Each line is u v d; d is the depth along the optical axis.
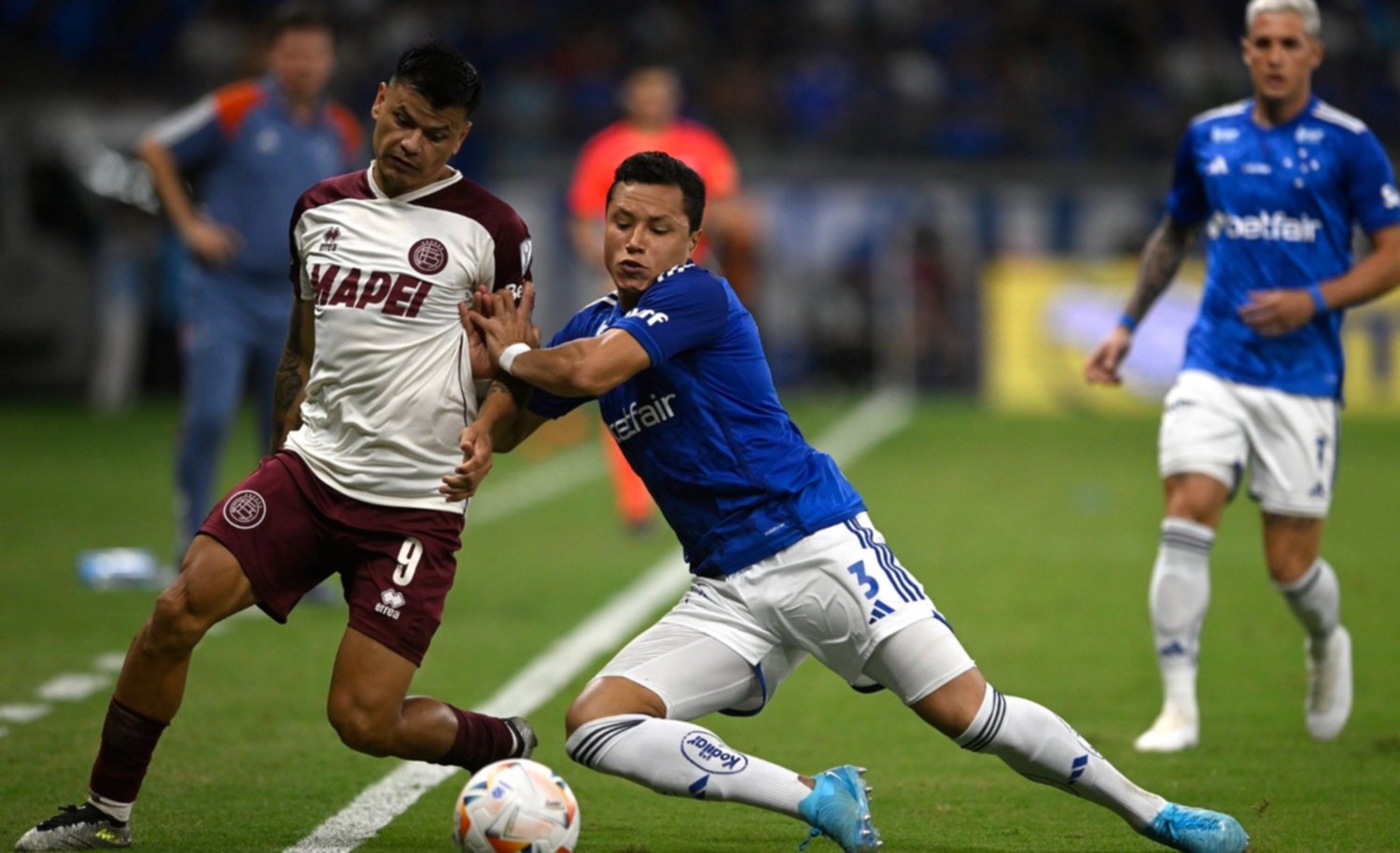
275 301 32.22
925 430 64.75
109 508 45.94
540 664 27.72
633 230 17.12
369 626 17.17
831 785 16.30
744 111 84.62
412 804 19.66
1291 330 22.62
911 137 79.81
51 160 72.50
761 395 17.23
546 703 25.06
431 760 17.84
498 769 15.90
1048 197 74.94
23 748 22.27
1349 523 43.56
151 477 52.25
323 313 17.45
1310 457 22.94
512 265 17.66
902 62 89.06
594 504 48.72
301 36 31.89
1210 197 23.61
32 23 81.12
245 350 32.28
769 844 18.22
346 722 17.14
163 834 18.28
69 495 48.34
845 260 75.19
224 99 31.91
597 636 29.91
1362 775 21.17
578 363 16.55
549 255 73.25
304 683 26.34
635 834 18.62
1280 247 23.08
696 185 17.27
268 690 25.91
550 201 73.25
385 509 17.45
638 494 42.09
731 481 17.00
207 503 32.41
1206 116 24.08
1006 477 52.72
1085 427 66.19
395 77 17.06
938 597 34.03
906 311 75.38
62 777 20.75
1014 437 63.03
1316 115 23.11
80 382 73.88
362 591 17.31
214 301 32.00
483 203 17.61
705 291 16.97
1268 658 28.53
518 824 15.59
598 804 20.11
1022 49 91.69
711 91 85.69
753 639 17.14
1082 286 72.88
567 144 75.81
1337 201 22.98
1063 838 18.41
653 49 88.94
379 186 17.58
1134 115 86.00
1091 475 53.25
